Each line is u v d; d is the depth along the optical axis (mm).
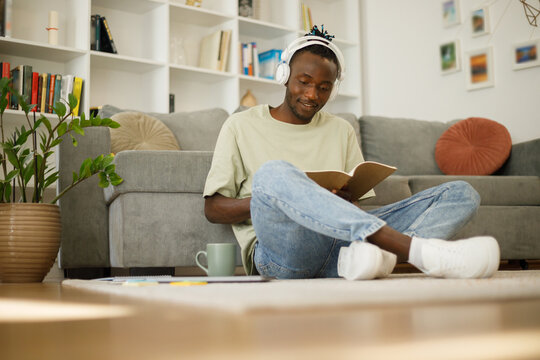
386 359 341
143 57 4621
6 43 3879
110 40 4258
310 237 1607
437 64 4812
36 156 2389
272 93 5215
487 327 505
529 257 3150
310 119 2055
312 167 2004
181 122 3326
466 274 1305
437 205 1668
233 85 4695
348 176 1615
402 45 5098
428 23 4895
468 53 4586
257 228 1624
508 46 4367
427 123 4117
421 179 3100
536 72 4215
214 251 1782
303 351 377
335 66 1979
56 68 4309
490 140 3752
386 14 5246
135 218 2201
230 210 1880
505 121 4375
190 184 2244
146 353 381
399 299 868
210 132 3355
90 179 2604
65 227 2566
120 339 468
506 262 3699
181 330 522
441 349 381
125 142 2902
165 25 4430
